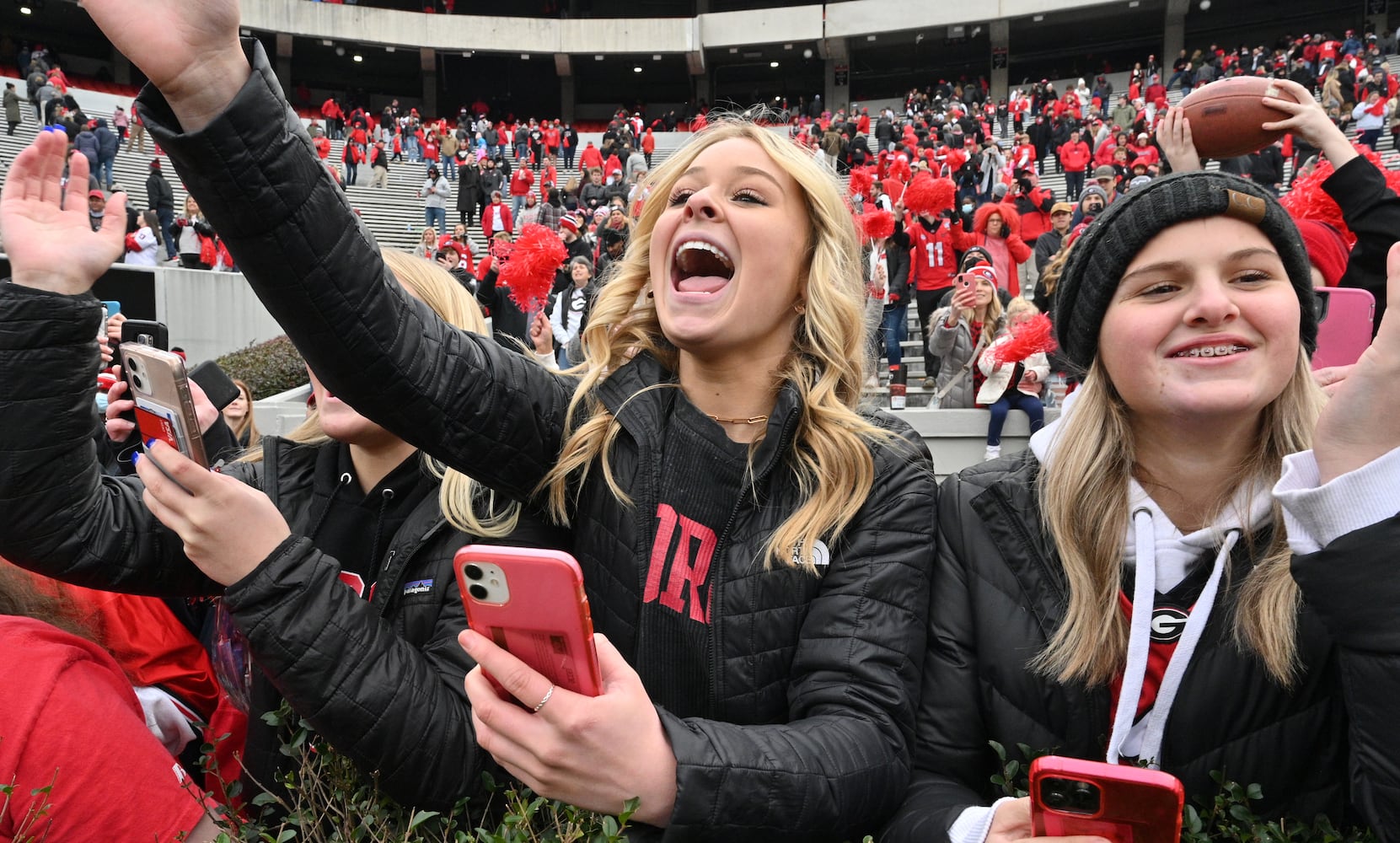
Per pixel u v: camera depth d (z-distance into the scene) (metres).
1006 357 5.20
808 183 1.49
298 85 35.25
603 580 1.46
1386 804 1.06
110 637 1.76
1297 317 1.26
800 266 1.54
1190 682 1.30
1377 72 19.20
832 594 1.36
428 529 1.58
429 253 13.28
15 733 1.23
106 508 1.47
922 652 1.38
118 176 19.50
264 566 1.21
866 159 16.42
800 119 26.42
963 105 25.17
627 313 1.66
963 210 12.13
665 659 1.38
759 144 1.52
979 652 1.42
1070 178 16.95
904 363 8.77
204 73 1.05
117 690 1.41
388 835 1.28
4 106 20.48
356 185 23.34
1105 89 25.70
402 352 1.27
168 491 1.18
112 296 10.85
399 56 34.59
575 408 1.53
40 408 1.34
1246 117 2.44
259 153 1.08
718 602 1.38
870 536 1.39
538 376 1.51
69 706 1.28
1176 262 1.26
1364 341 2.11
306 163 1.14
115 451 2.72
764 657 1.36
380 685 1.24
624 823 1.00
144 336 2.28
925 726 1.42
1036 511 1.44
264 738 1.55
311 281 1.16
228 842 1.23
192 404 1.13
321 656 1.22
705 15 32.31
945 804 1.28
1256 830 1.17
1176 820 0.91
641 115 34.72
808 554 1.34
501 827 1.14
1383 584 1.04
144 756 1.32
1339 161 2.42
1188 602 1.33
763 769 1.09
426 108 34.59
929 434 6.18
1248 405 1.24
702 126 1.70
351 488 1.78
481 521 1.57
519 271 4.29
